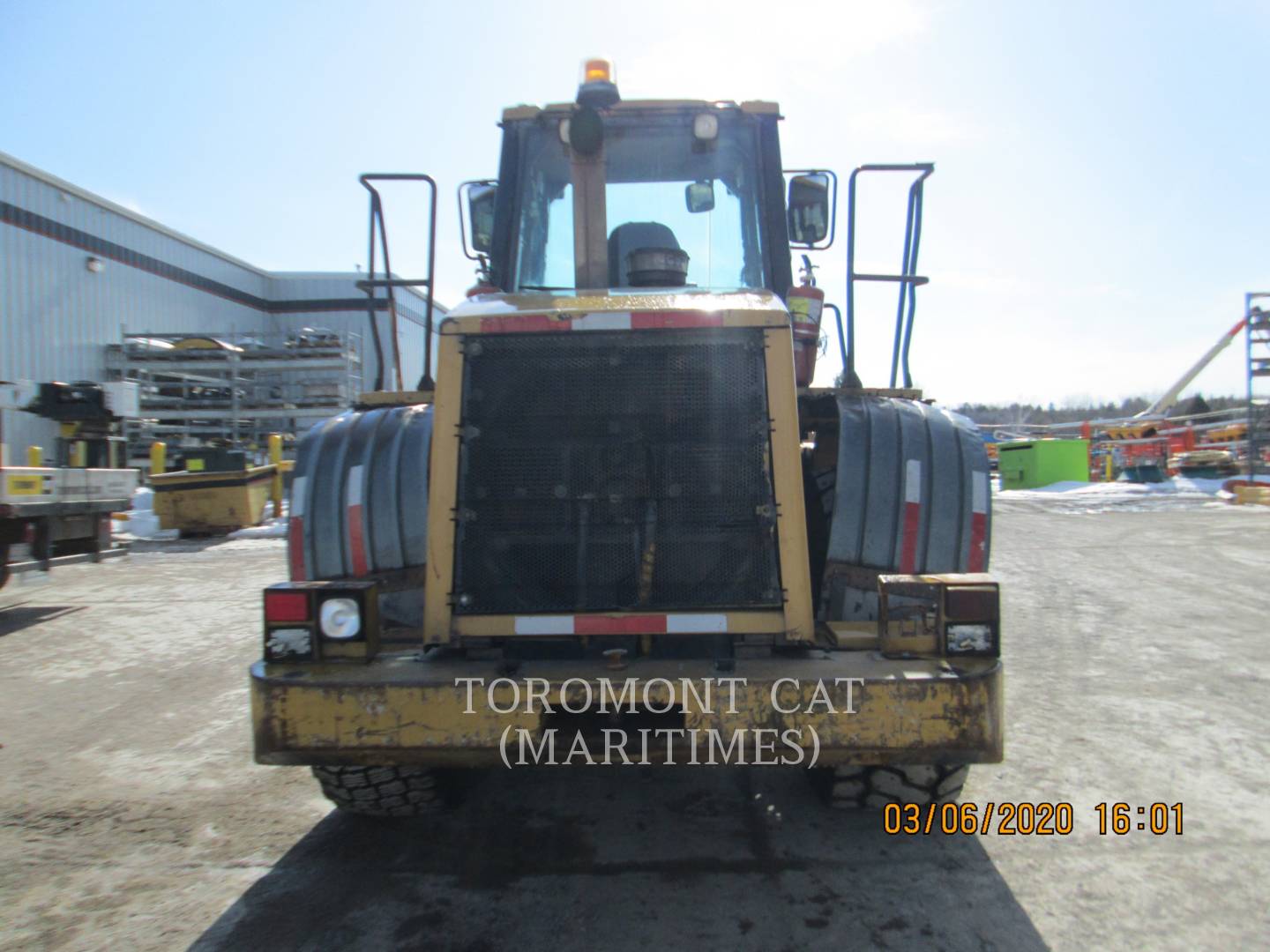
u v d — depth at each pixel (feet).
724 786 12.79
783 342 9.78
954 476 11.03
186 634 22.95
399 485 11.13
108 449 36.24
